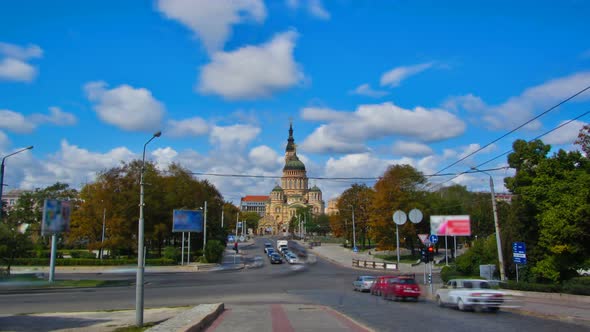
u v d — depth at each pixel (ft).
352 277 178.70
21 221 306.35
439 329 55.42
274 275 187.32
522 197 116.06
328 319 65.46
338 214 385.50
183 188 270.05
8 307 84.74
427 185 272.31
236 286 137.28
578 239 101.60
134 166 238.27
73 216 239.71
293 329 55.26
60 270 190.39
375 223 258.16
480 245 147.43
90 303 92.17
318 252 357.41
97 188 230.27
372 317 68.39
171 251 233.76
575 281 97.35
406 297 98.78
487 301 75.82
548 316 69.05
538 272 111.86
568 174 110.11
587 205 97.71
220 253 250.78
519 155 120.26
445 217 157.28
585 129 116.67
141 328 56.03
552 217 103.50
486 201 285.64
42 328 57.41
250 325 59.06
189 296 108.37
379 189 262.88
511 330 54.60
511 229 123.85
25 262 194.59
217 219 328.29
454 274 143.13
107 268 198.29
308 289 131.54
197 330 53.16
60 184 334.03
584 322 62.54
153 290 122.62
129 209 227.61
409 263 248.32
